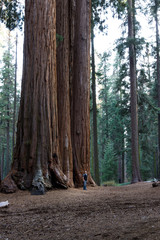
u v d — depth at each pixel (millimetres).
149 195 10016
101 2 21812
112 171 34406
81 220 6180
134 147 23125
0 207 8352
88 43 18453
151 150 29984
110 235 4238
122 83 27719
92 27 24172
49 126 13164
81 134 17500
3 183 11852
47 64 13609
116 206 7855
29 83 13445
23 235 5109
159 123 28203
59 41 16641
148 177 30375
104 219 6043
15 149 13023
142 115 28703
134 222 5199
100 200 9453
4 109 40125
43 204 8930
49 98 13477
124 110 28391
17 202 9391
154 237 3697
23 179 12109
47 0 13938
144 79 27438
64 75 16594
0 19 20734
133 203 8188
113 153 34781
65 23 17172
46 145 12914
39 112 13156
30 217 6898
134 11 25531
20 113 13492
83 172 17047
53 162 12969
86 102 17938
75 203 8953
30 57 13578
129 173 35312
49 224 5973
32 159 12469
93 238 4211
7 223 6289
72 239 4371
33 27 13672
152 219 5297
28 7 13977
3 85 39531
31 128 12945
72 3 18438
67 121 16188
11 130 46844
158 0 27125
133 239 3748
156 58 29812
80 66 18047
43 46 13602
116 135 36406
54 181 12664
